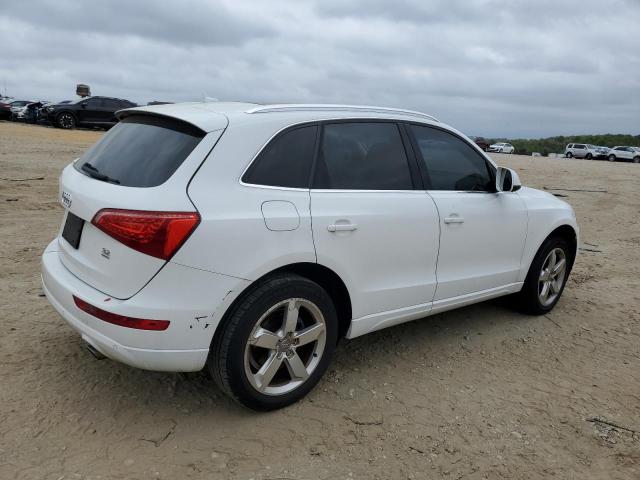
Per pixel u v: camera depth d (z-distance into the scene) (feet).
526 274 15.87
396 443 10.14
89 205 9.58
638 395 12.38
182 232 9.00
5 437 9.57
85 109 89.15
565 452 10.18
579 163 114.83
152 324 9.09
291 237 10.12
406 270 12.30
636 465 9.92
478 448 10.14
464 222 13.34
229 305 9.63
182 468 9.14
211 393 11.39
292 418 10.69
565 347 14.74
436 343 14.49
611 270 23.06
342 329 11.89
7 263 18.60
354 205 11.17
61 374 11.69
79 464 9.06
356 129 11.89
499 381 12.66
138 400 10.97
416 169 12.75
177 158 9.55
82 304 9.55
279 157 10.43
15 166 41.16
